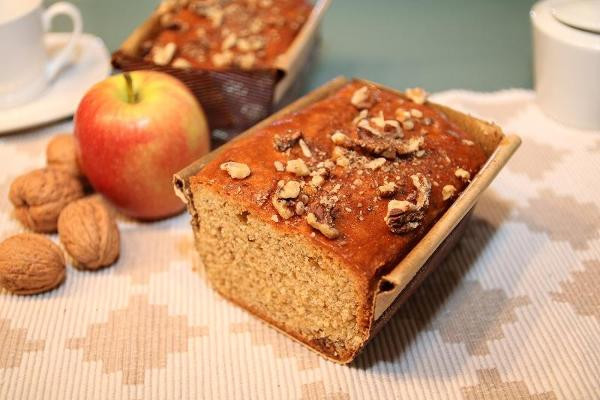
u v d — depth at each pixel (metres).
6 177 0.50
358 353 0.39
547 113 0.56
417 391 0.39
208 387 0.39
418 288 0.43
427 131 0.43
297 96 0.57
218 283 0.43
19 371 0.39
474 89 0.59
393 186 0.38
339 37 0.65
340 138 0.41
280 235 0.38
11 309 0.42
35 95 0.55
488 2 0.70
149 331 0.41
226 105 0.51
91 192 0.50
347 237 0.37
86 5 0.69
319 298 0.39
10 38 0.51
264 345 0.41
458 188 0.41
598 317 0.42
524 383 0.39
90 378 0.39
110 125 0.43
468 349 0.40
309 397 0.38
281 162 0.40
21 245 0.42
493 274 0.45
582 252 0.46
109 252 0.44
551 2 0.55
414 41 0.64
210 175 0.39
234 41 0.54
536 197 0.50
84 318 0.42
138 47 0.54
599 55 0.50
